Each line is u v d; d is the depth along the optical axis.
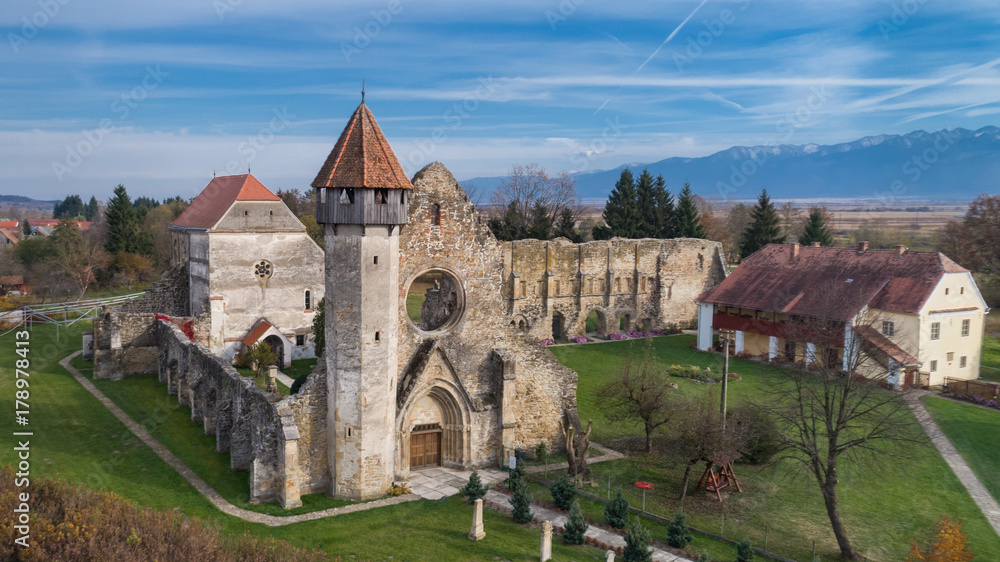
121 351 51.34
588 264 76.38
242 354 57.19
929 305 54.75
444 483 33.62
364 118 31.28
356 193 29.89
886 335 56.44
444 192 34.44
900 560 27.25
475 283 35.72
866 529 30.03
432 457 35.94
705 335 70.31
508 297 70.94
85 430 38.69
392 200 30.70
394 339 32.00
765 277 68.12
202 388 40.78
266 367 54.91
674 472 36.47
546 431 38.53
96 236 108.50
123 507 24.97
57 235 94.25
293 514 29.30
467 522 29.19
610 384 41.34
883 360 50.34
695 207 101.06
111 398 45.88
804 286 63.91
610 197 103.75
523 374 37.66
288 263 60.19
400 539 27.19
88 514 22.95
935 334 55.47
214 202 62.44
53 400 44.59
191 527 23.98
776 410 35.47
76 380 50.47
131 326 53.16
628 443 40.91
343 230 30.50
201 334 54.94
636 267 79.62
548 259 73.31
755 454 37.31
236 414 34.94
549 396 38.44
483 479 34.50
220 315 57.25
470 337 35.91
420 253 34.06
